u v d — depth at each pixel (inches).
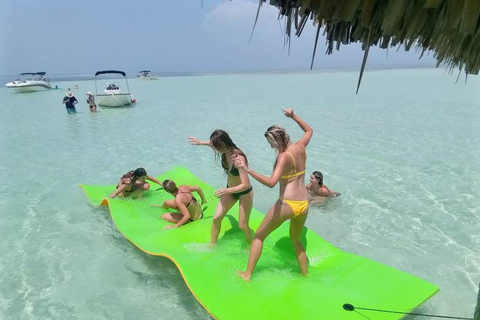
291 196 126.3
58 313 136.7
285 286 128.4
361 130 457.1
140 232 180.4
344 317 111.4
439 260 167.3
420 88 955.3
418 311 133.1
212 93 985.5
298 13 53.3
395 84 1116.5
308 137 136.4
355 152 353.1
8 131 496.1
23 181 289.0
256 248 131.1
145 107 709.9
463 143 376.5
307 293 124.0
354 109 633.6
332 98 802.2
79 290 149.6
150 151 377.7
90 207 232.1
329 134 439.5
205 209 209.0
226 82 1510.8
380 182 268.4
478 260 165.9
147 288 150.3
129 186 223.6
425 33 61.7
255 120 550.3
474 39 68.4
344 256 153.7
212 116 592.7
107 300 143.5
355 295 123.6
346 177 281.0
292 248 161.3
